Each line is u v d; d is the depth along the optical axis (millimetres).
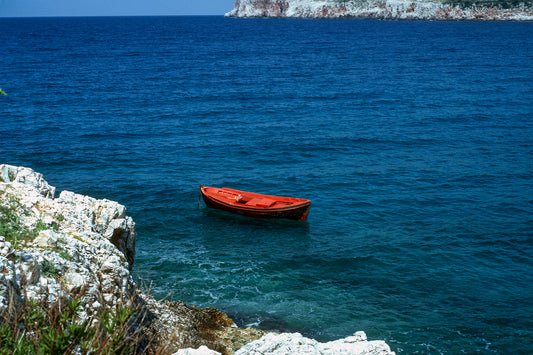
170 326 16250
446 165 42469
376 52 152500
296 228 30188
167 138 50656
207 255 26438
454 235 29000
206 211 32625
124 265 15297
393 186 37562
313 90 83188
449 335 19750
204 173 40281
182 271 24531
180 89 82875
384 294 22844
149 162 42625
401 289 23281
